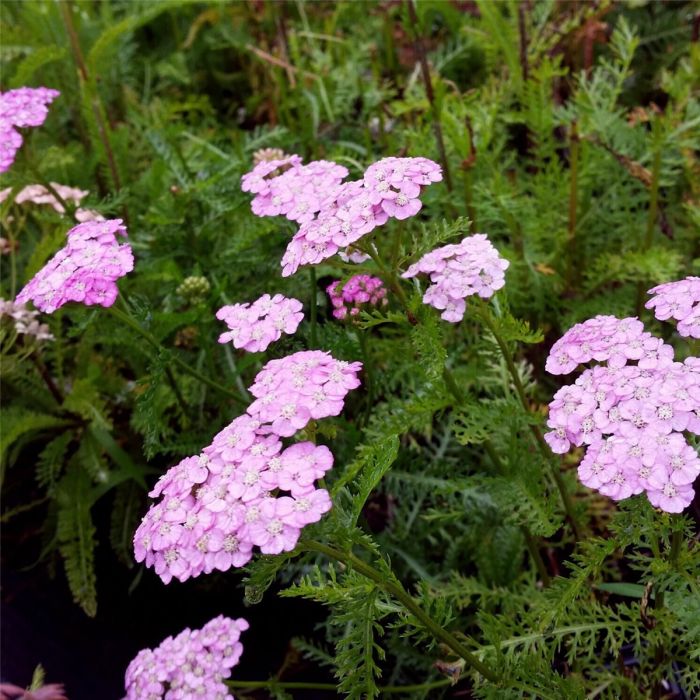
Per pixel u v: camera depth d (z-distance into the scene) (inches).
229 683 8.7
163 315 11.7
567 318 13.6
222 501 6.9
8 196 13.2
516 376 9.6
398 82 17.4
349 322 10.1
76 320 11.6
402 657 11.4
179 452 13.0
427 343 9.0
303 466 7.0
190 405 13.7
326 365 7.9
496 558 11.8
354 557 7.4
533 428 10.3
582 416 7.3
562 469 12.6
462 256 8.8
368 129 15.6
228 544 6.8
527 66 15.4
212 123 20.4
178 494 7.2
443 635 8.3
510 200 13.5
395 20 19.2
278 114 18.7
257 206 10.0
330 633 12.0
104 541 15.0
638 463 6.8
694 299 7.7
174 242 14.1
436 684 10.2
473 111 14.2
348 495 8.7
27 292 9.4
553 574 12.1
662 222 14.6
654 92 17.9
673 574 8.0
